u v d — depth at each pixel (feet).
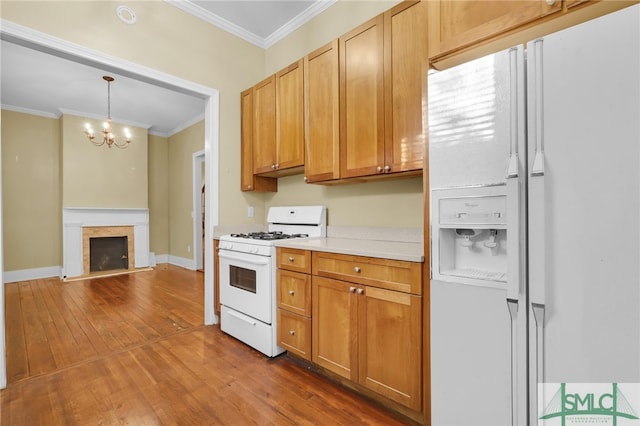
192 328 9.04
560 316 3.34
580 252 3.22
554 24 4.00
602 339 3.14
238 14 9.18
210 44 9.27
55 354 7.32
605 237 3.10
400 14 5.95
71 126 15.71
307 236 8.64
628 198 2.99
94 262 17.10
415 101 5.74
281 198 10.12
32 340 8.10
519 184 3.53
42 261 15.79
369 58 6.42
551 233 3.37
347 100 6.82
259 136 9.28
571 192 3.26
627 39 2.98
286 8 8.91
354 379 5.60
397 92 5.99
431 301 4.36
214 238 9.28
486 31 4.31
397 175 6.44
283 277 7.04
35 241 15.60
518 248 3.54
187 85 8.73
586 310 3.21
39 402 5.49
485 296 3.88
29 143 15.44
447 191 4.19
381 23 6.23
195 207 17.48
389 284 5.07
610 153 3.07
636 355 2.99
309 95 7.65
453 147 4.14
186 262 18.39
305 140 7.76
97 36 7.12
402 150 5.93
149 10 8.02
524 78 3.56
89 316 9.99
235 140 9.87
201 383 6.12
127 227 17.57
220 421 5.04
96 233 16.48
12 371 6.53
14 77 11.83
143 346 7.80
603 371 3.15
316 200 8.97
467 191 4.00
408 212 6.93
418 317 4.70
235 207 9.84
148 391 5.84
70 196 15.71
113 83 12.45
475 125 3.93
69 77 11.88
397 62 5.99
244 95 9.83
